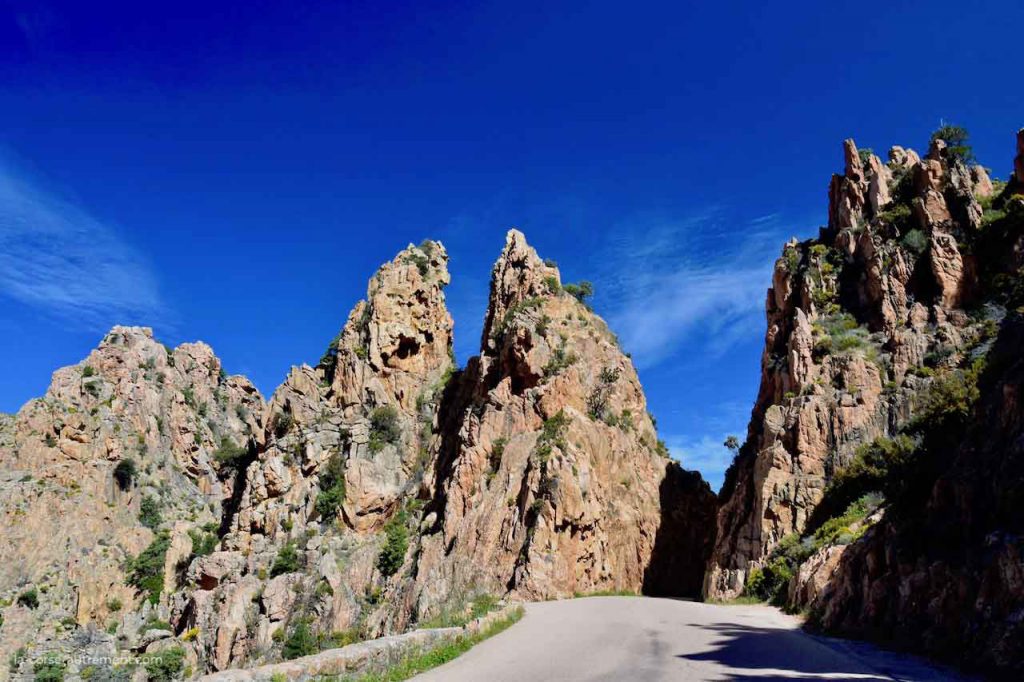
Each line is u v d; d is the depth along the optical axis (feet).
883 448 158.71
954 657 60.59
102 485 445.37
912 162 240.94
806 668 59.67
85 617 366.43
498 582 219.61
